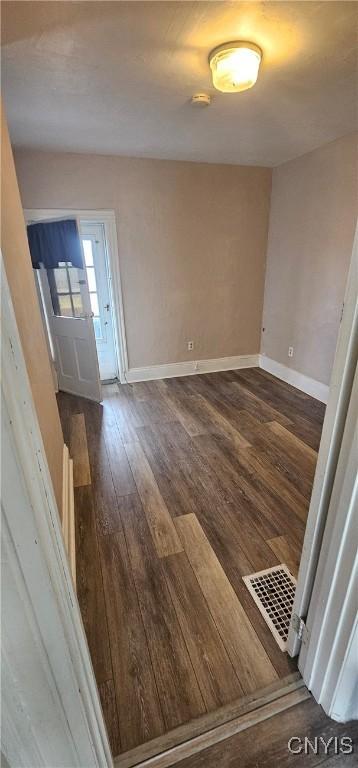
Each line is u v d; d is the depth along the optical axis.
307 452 2.62
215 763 1.00
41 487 0.60
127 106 2.18
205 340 4.33
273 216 3.96
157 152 3.20
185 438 2.85
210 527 1.90
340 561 0.90
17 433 0.51
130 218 3.53
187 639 1.33
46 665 0.60
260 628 1.37
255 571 1.62
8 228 1.27
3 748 0.62
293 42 1.56
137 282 3.79
